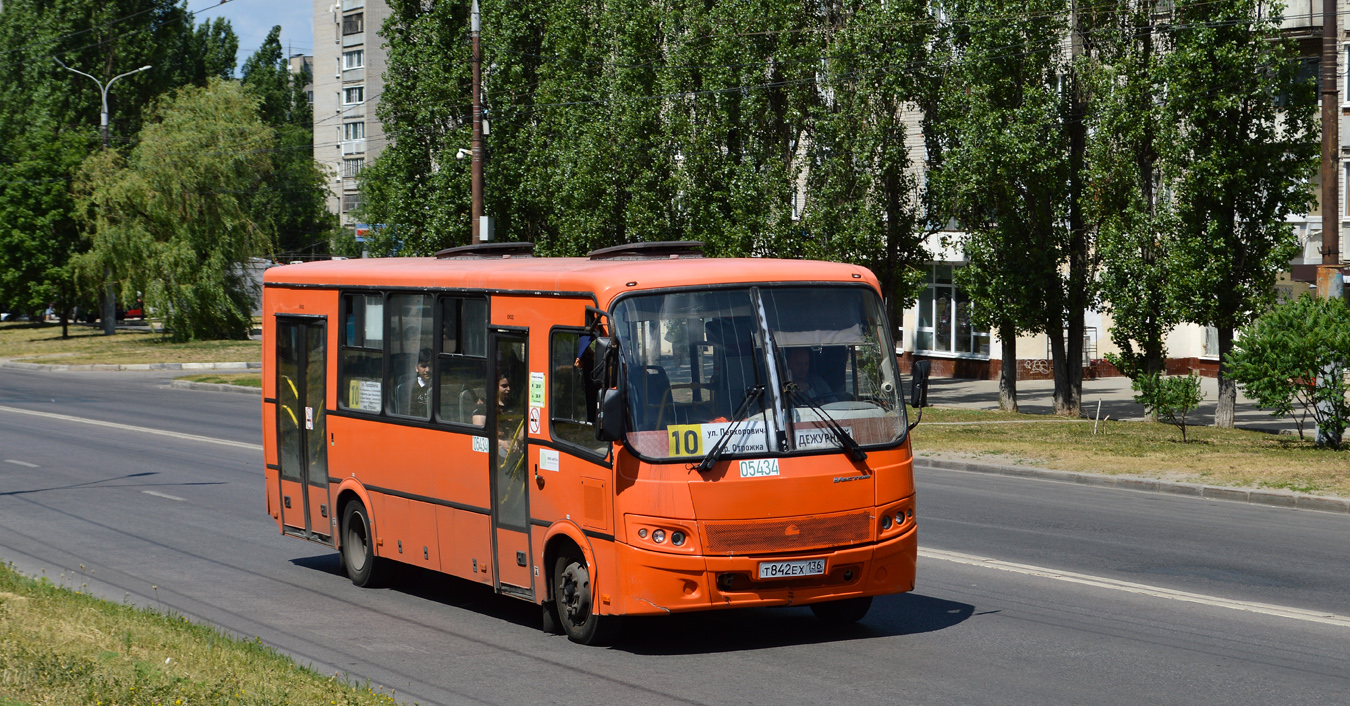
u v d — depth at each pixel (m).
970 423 26.25
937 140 30.47
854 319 9.09
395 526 10.91
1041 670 8.11
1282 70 24.66
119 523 14.80
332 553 13.21
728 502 8.34
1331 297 20.22
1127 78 26.39
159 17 66.88
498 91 38.00
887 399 9.07
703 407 8.52
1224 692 7.52
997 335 30.09
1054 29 27.48
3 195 56.88
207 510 15.74
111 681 7.33
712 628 9.52
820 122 29.34
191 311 53.22
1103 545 12.92
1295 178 24.75
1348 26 34.50
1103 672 8.03
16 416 28.55
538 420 9.25
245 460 20.72
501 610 10.44
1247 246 25.00
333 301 11.78
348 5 96.31
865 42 29.11
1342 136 34.94
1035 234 28.28
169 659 7.98
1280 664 8.17
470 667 8.46
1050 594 10.52
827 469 8.62
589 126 33.38
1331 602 10.15
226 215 53.38
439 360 10.38
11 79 63.06
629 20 32.50
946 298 42.59
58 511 15.61
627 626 9.10
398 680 8.13
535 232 39.16
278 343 12.66
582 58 35.38
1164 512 15.34
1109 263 26.27
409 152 39.62
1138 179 26.30
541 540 9.25
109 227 52.09
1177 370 40.03
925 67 29.70
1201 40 24.28
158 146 52.31
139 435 24.59
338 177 98.12
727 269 8.91
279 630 9.68
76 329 66.38
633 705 7.46
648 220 31.44
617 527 8.45
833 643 8.96
